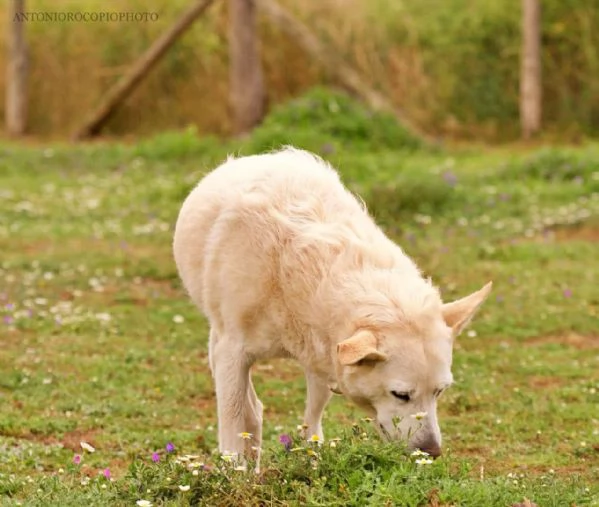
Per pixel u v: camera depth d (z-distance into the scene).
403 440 6.84
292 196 7.82
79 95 30.64
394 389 6.79
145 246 17.16
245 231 7.70
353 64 29.78
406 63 29.75
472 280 14.94
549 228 18.44
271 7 26.69
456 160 24.98
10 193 20.94
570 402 10.52
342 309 7.06
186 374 11.23
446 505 6.46
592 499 6.97
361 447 6.93
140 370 11.35
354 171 21.72
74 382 10.78
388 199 19.03
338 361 7.05
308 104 25.73
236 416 7.83
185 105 30.09
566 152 23.34
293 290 7.36
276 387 10.94
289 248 7.47
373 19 29.84
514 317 13.35
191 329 12.89
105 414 9.97
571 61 29.19
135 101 30.16
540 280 15.00
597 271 15.40
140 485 6.99
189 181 21.31
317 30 29.78
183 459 7.08
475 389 10.84
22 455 8.59
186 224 8.44
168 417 9.96
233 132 27.36
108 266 15.73
